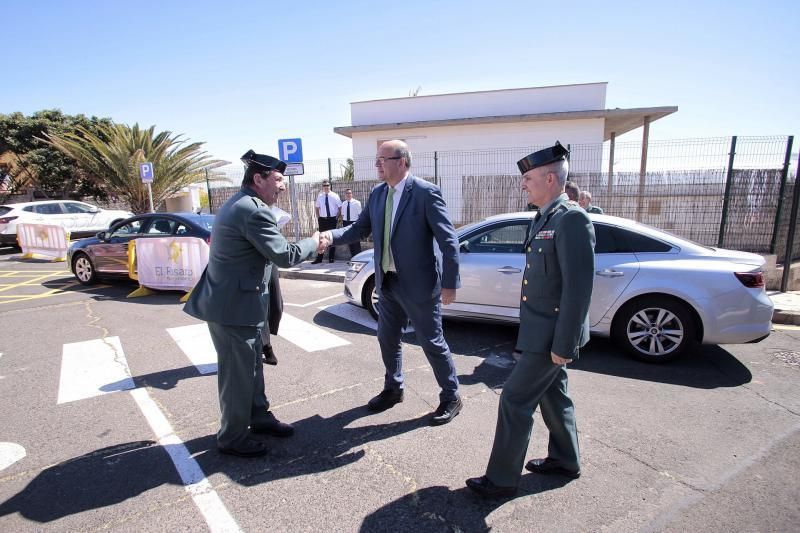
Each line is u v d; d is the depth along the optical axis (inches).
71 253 338.3
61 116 948.0
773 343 196.9
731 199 323.0
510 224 200.8
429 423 129.3
